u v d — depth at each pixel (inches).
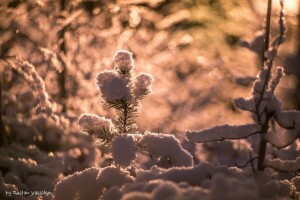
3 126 312.0
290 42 475.8
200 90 539.2
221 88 540.1
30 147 307.7
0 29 415.5
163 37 510.9
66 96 429.4
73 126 365.7
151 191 107.8
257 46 291.1
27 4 419.5
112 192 110.7
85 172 133.6
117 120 143.9
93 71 452.1
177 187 96.9
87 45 464.4
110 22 481.4
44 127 345.7
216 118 523.5
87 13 470.9
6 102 352.8
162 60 518.3
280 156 162.4
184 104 518.6
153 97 501.4
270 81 130.1
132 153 127.7
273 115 126.0
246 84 315.3
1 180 197.2
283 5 126.7
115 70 140.5
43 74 417.4
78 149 335.3
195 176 119.2
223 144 242.4
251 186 97.1
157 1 490.3
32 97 352.8
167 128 476.7
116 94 135.8
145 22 506.6
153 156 141.2
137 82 138.9
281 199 116.9
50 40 436.5
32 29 430.3
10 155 284.4
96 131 142.3
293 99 458.3
